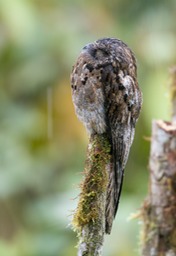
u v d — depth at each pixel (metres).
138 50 14.10
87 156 9.54
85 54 10.06
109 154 9.70
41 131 14.70
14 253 13.09
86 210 9.22
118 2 14.54
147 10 14.40
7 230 15.30
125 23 14.44
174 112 11.29
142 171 14.20
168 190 10.36
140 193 13.86
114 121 9.96
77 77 10.05
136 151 14.24
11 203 14.82
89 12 14.51
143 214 10.56
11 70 14.77
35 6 14.34
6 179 14.40
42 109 14.81
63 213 12.95
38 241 12.96
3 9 13.89
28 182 14.55
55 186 14.64
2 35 14.58
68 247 12.91
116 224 12.58
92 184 9.29
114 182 9.74
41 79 14.56
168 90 11.39
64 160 14.69
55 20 14.41
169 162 10.31
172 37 14.28
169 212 10.37
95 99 9.97
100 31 14.38
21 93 14.85
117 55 10.07
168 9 14.41
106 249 12.49
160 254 10.45
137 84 10.24
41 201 13.42
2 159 14.52
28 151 14.67
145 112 13.45
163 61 13.99
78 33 14.33
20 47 14.41
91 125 10.01
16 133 14.67
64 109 14.59
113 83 9.98
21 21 13.98
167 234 10.40
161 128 10.33
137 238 12.48
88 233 9.18
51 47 14.35
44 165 14.66
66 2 14.56
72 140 14.67
